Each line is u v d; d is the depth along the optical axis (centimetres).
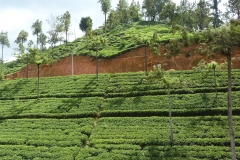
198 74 4075
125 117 3334
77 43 9012
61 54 7888
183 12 7831
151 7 9969
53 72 6794
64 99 4066
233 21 2000
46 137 3122
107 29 10062
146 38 4638
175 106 3350
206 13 7438
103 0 8750
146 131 2948
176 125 2983
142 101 3597
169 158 2431
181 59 5269
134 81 4278
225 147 2483
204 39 2128
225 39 1989
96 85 4375
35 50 4738
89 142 2945
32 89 4688
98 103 3747
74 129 3228
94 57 6488
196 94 3522
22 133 3288
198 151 2486
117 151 2666
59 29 8112
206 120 2970
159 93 3766
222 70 4094
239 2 6228
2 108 4100
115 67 5922
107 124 3228
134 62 5775
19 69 7856
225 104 3183
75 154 2752
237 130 2692
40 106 3959
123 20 10394
